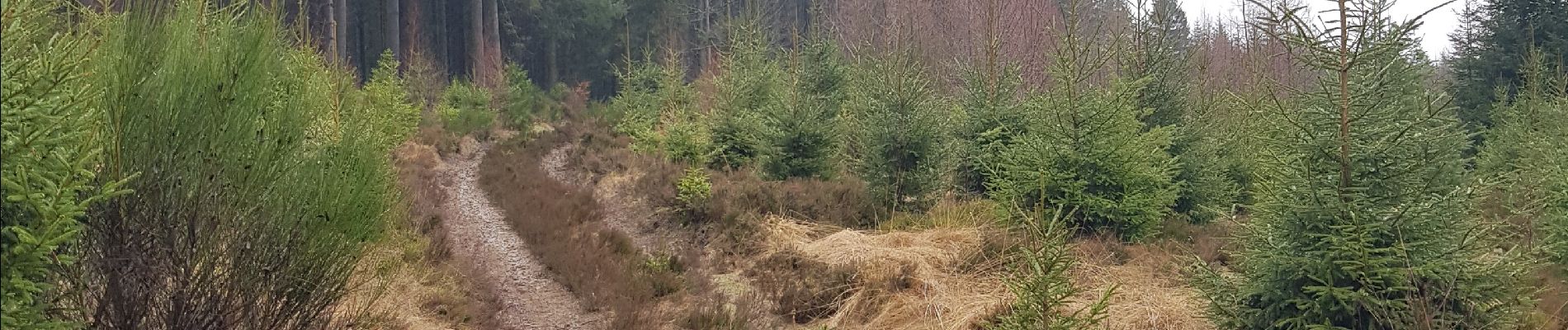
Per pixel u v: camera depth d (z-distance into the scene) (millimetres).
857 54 16141
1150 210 8336
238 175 4105
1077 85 9992
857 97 12844
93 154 3045
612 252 9688
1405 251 4746
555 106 29891
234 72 4090
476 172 16656
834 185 11977
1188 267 6246
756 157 14742
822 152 13070
